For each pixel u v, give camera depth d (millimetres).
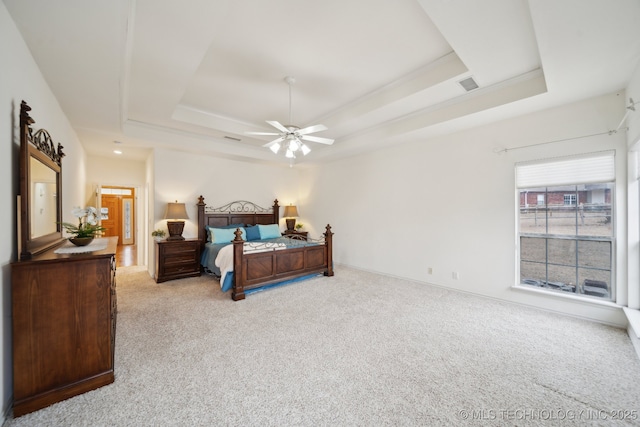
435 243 4184
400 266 4688
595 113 2781
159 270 4414
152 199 4812
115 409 1606
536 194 3258
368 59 2725
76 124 3510
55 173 2486
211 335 2561
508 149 3393
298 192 7078
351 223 5621
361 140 4629
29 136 1821
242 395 1735
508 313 3094
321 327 2736
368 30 2297
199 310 3197
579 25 1746
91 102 2840
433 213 4203
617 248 2686
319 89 3365
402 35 2365
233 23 2197
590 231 2887
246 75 3021
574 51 2023
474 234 3730
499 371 1991
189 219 5148
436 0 1729
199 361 2119
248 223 5973
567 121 2951
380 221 5027
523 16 1858
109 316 1860
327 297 3676
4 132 1525
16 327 1564
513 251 3377
